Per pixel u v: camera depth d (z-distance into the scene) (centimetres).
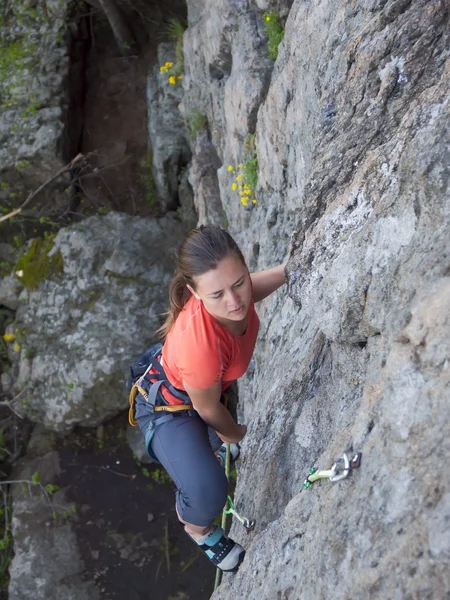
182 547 788
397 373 162
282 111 411
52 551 790
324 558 166
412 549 140
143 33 1001
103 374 823
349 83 259
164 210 933
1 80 939
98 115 991
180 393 235
